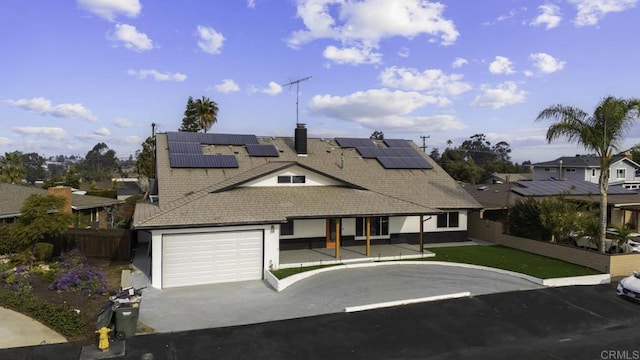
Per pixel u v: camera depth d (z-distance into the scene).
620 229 21.16
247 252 18.53
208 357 10.71
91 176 106.75
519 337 12.23
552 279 17.34
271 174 22.19
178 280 17.52
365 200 22.23
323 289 16.58
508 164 97.94
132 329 11.85
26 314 12.88
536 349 11.46
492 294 16.02
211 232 17.91
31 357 10.35
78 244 21.59
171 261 17.42
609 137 20.03
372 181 26.70
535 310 14.38
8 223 23.84
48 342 11.20
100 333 10.88
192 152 25.73
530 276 17.95
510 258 21.62
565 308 14.61
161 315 13.83
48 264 19.67
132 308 11.84
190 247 17.66
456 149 104.88
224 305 14.89
